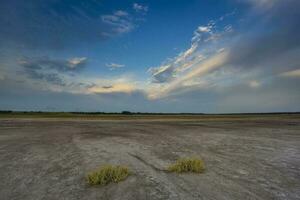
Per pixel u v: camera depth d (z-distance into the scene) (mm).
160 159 10102
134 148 13297
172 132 24188
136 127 32656
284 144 14500
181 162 8312
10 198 5945
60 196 5914
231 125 36625
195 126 34688
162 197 5574
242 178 7090
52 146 14500
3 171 8555
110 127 32656
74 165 9234
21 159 10641
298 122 44094
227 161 9594
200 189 6098
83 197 5773
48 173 8172
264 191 5910
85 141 16797
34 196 6008
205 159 10031
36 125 36844
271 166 8672
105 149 12969
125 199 5535
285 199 5379
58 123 44000
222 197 5520
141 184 6562
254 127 31094
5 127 31969
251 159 9977
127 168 7852
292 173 7641
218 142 15828
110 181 6879
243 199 5387
